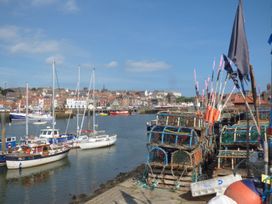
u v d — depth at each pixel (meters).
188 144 19.53
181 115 20.78
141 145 52.66
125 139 60.59
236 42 8.71
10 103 169.88
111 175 31.75
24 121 105.25
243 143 19.59
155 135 20.48
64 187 27.47
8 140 39.41
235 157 19.05
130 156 42.66
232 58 8.73
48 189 26.98
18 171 33.16
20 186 28.06
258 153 12.18
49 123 101.19
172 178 19.33
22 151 35.38
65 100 195.88
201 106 25.34
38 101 181.00
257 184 8.28
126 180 22.25
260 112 23.86
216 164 22.03
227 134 20.19
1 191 26.53
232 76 9.53
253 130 19.72
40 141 40.47
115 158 41.19
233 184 8.29
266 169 8.13
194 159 19.03
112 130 79.69
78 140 47.94
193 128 19.64
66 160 39.00
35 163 34.66
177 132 19.64
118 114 169.75
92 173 32.75
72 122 108.25
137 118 137.50
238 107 40.97
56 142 44.88
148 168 20.56
